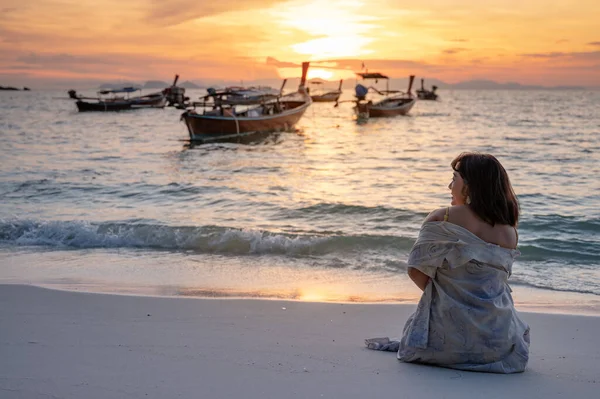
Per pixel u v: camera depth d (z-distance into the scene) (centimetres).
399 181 1784
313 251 868
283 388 320
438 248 343
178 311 510
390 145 3225
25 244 925
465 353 348
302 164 2333
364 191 1568
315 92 12138
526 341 364
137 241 927
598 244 924
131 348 392
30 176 1891
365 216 1184
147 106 8025
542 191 1531
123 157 2630
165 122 5644
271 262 804
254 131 3681
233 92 3606
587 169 2023
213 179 1844
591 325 479
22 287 602
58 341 408
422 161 2391
